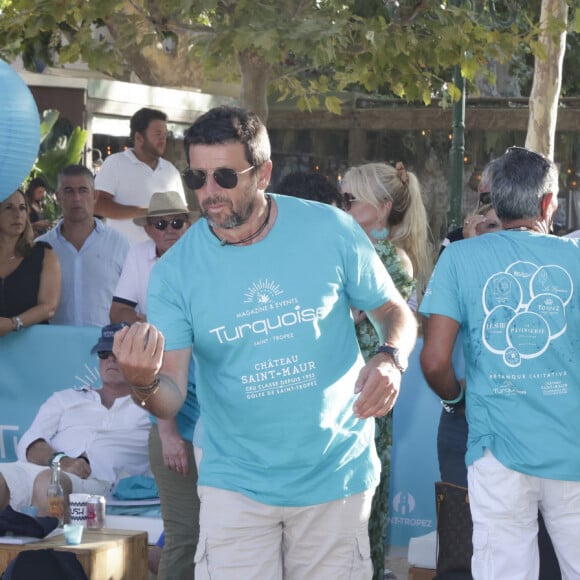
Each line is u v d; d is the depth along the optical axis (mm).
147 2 8922
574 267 4133
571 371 4094
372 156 18234
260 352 3715
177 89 16312
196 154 3602
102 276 8273
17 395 7301
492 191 4289
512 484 4098
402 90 10227
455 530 4746
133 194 10141
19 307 7309
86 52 8930
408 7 9133
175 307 3785
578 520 4113
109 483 6629
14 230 7316
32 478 6262
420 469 6801
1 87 6711
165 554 5164
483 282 4168
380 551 5152
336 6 8773
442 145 18016
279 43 8117
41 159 14852
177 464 5020
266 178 3713
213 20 8922
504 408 4113
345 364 3822
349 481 3826
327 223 3805
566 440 4070
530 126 13008
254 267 3725
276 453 3766
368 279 3852
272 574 3854
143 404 3551
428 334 4301
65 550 5047
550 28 9867
